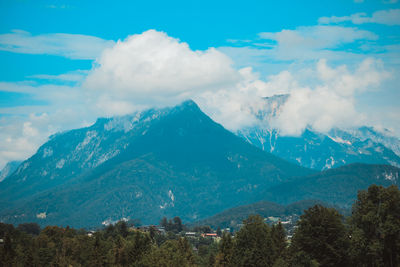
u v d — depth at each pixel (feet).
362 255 572.51
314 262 568.41
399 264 560.20
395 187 589.73
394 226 552.82
